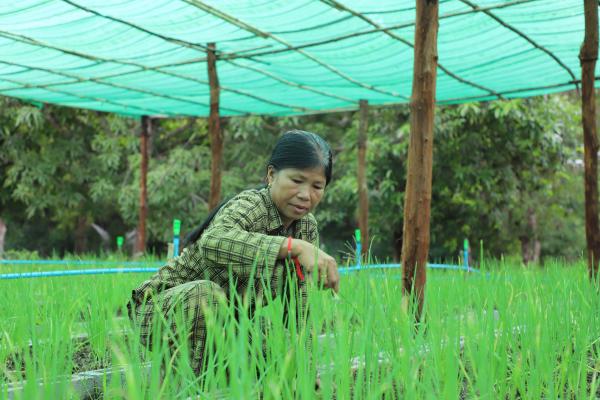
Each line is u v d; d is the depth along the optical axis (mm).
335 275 1851
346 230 18219
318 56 7184
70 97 9898
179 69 7969
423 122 3633
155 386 1226
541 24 5898
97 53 7184
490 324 1822
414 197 3627
